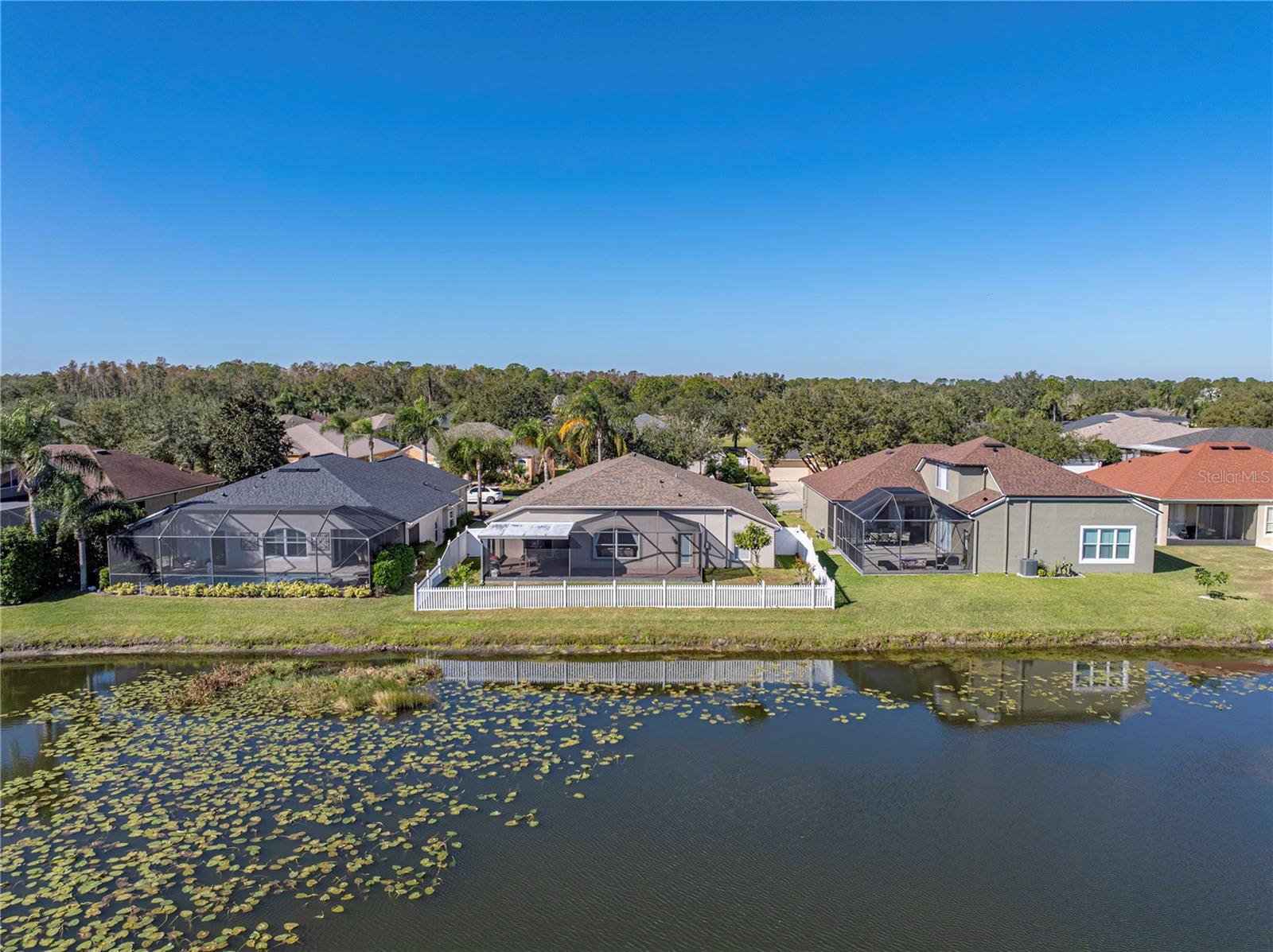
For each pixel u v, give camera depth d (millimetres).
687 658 24891
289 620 27156
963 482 35562
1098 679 22875
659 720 19953
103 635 25891
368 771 17047
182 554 31422
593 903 12414
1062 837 14531
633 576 32969
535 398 112250
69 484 29641
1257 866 13656
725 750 18172
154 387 137625
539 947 11375
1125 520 32812
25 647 25359
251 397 53031
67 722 19891
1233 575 32375
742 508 34219
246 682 22500
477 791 16156
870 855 13898
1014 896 12742
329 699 21188
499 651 25250
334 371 175750
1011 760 17688
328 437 78062
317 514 31828
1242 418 70000
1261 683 22516
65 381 162375
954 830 14773
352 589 29859
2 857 13656
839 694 21812
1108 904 12523
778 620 26875
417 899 12477
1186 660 24516
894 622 26672
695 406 107062
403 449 66125
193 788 16250
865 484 39469
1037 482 33562
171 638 25812
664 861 13617
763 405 68625
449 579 30828
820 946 11438
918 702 21141
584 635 25672
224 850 13883
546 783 16469
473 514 52094
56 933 11633
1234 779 16828
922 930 11828
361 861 13539
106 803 15609
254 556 32500
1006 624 26422
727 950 11367
